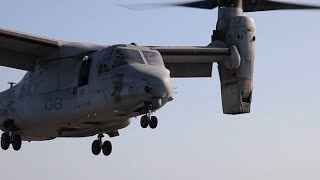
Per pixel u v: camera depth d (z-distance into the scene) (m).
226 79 84.31
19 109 79.88
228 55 83.25
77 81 72.88
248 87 83.44
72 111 72.94
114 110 68.50
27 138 84.88
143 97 64.88
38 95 77.31
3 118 82.38
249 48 83.44
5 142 81.31
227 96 84.44
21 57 78.94
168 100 65.94
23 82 81.00
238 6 85.88
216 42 84.69
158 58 69.88
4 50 77.94
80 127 77.00
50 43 76.31
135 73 65.94
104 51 70.50
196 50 82.31
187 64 86.25
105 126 76.19
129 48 69.38
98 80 69.38
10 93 82.88
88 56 73.31
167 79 65.75
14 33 74.88
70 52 75.50
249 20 83.81
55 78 76.12
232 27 84.06
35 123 78.06
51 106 75.06
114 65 68.25
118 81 66.75
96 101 69.50
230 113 84.38
